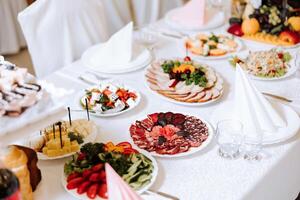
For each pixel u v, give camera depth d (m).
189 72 1.56
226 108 1.38
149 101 1.47
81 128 1.27
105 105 1.41
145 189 1.06
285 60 1.72
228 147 1.19
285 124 1.29
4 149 0.97
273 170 1.16
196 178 1.12
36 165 1.08
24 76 1.12
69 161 1.13
